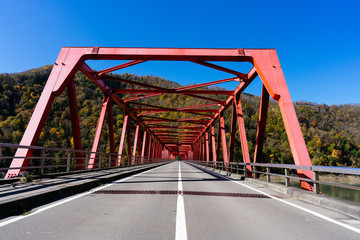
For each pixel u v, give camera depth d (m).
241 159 62.44
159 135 62.25
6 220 3.39
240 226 3.36
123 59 13.22
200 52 12.79
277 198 5.99
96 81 16.88
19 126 48.25
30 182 6.57
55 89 11.16
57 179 7.50
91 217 3.65
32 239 2.63
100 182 7.85
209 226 3.32
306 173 8.12
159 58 13.16
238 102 18.84
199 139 55.81
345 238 2.93
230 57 12.72
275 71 11.84
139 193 6.10
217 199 5.57
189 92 20.14
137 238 2.76
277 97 10.91
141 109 29.00
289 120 10.12
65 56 12.54
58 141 50.88
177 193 6.27
